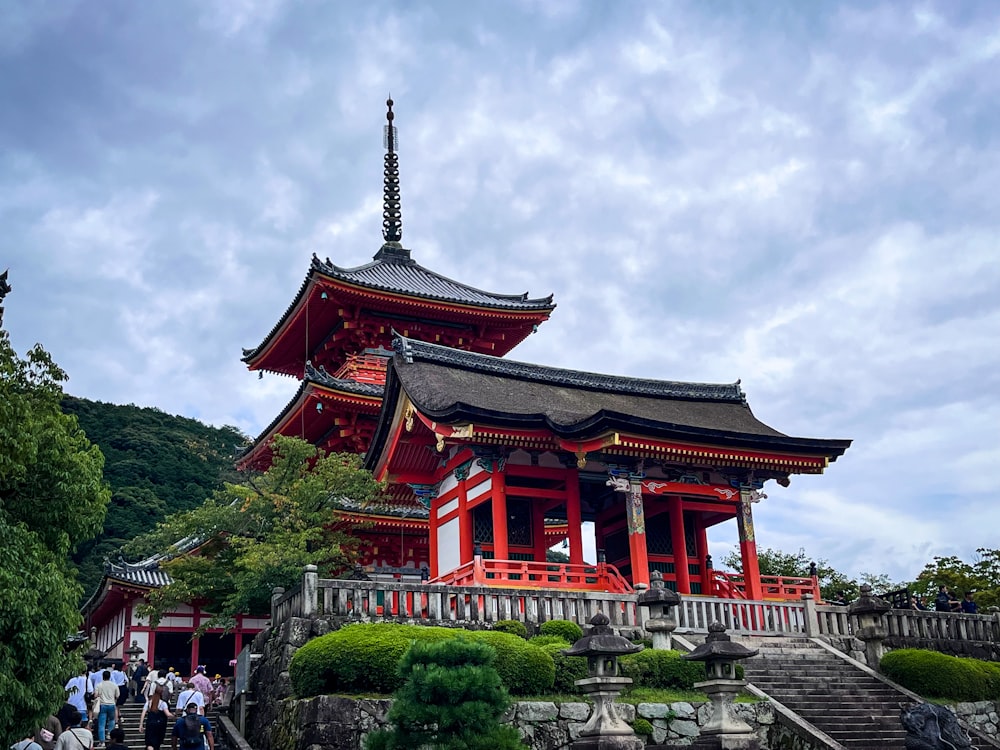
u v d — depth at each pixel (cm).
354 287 5656
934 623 3453
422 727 1803
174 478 9962
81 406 10462
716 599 3086
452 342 6184
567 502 3516
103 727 2683
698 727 2402
